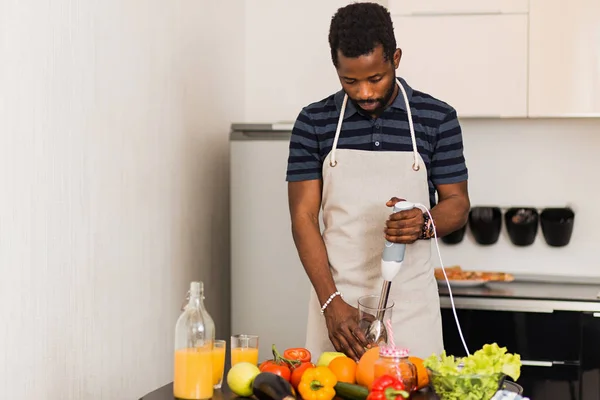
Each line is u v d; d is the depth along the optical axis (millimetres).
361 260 2236
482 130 3760
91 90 2434
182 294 3174
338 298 2107
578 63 3346
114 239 2594
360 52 1938
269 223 3303
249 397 1625
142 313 2811
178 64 3109
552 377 3150
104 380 2537
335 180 2250
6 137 2020
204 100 3381
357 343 1944
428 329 2232
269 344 3312
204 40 3369
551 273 3707
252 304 3318
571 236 3699
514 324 3172
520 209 3646
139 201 2775
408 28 3434
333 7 3812
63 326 2293
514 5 3371
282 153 3293
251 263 3318
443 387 1460
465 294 3201
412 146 2223
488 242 3668
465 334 3205
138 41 2754
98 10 2471
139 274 2783
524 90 3383
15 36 2053
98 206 2486
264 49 3873
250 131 3314
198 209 3332
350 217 2238
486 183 3764
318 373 1562
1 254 2002
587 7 3328
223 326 3652
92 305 2455
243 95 3881
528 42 3373
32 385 2143
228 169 3695
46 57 2193
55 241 2244
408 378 1499
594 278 3654
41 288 2180
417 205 1926
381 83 2004
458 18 3402
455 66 3412
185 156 3186
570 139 3711
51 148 2221
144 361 2830
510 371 1447
